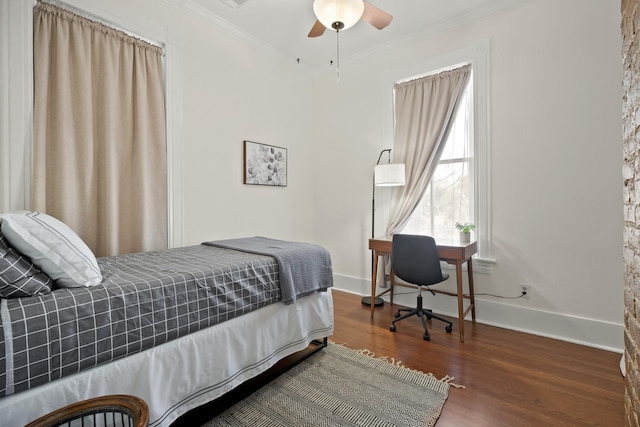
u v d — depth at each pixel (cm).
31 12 186
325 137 400
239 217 315
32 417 100
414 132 318
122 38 225
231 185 306
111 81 217
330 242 398
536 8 253
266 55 341
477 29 282
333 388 182
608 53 227
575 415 158
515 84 264
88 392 112
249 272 176
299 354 222
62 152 196
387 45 336
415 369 203
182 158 264
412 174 319
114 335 119
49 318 104
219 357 156
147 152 238
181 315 142
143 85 235
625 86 124
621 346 226
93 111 211
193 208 273
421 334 258
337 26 200
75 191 203
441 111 300
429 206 318
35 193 186
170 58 255
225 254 206
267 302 185
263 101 339
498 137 273
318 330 222
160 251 221
